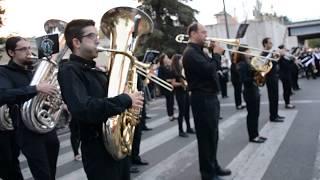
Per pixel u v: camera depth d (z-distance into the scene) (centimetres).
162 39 2997
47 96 442
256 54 809
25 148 444
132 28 334
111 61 316
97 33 310
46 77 440
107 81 318
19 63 468
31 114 431
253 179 563
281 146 745
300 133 848
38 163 443
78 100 284
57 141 471
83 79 300
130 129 314
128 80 315
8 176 509
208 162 540
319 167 599
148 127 1091
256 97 780
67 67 296
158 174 624
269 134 859
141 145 852
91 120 285
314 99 1404
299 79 2522
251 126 789
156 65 1059
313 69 2461
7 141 496
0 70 457
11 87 449
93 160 305
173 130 1025
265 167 617
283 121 999
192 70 525
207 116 527
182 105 932
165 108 1556
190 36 531
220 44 536
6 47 468
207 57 530
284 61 1197
